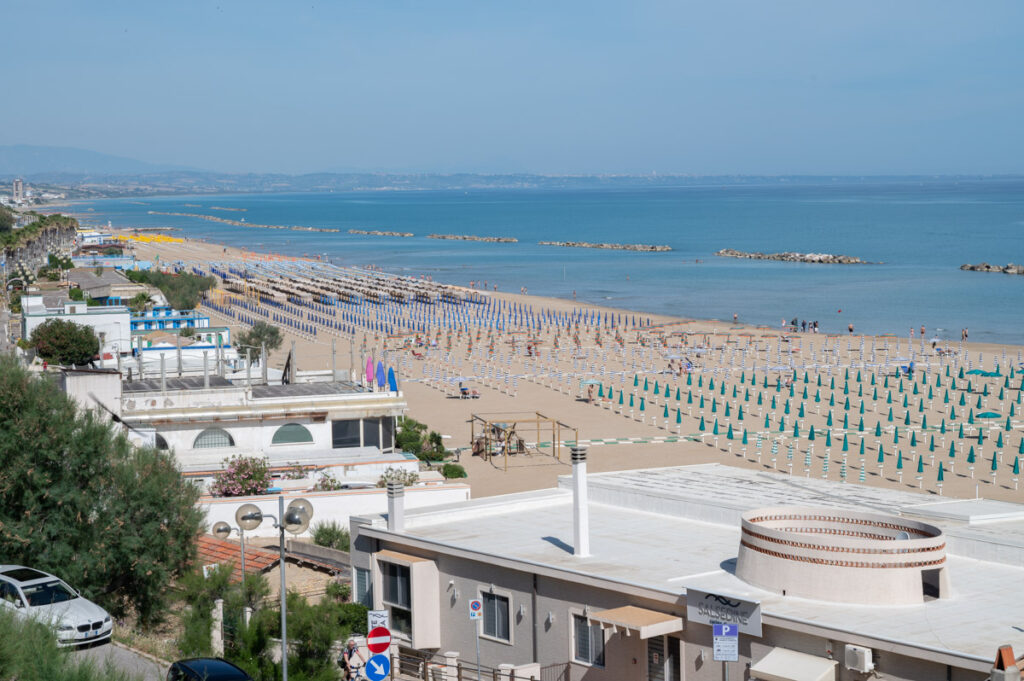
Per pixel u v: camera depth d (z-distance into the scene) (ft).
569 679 114.83
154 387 221.25
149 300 524.11
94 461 130.62
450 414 338.34
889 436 297.53
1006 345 463.42
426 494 192.95
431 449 272.92
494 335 513.45
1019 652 88.48
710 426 315.78
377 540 135.33
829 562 102.78
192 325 456.86
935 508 135.64
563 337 505.66
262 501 189.06
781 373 398.21
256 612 117.70
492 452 282.77
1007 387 360.69
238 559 158.20
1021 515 130.52
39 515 126.93
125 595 131.75
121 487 130.52
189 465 206.59
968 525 126.00
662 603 106.73
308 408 217.77
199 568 133.69
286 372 254.06
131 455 136.05
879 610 100.12
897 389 365.81
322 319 575.38
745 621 98.89
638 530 134.72
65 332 341.00
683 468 174.91
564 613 115.85
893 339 483.51
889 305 613.11
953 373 392.06
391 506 134.21
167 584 132.36
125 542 127.34
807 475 256.52
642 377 399.24
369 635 84.94
